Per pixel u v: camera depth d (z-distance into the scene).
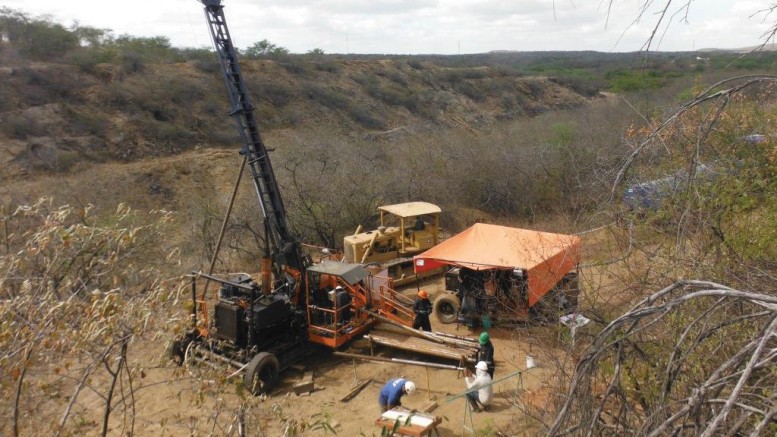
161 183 30.08
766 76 3.44
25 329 5.10
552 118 35.41
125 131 33.62
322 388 11.59
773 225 5.91
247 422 6.24
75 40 39.94
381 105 50.31
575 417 3.29
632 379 4.44
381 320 13.33
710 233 5.56
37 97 32.69
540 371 10.30
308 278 12.66
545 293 11.49
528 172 24.69
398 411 9.09
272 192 12.86
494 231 14.84
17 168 27.67
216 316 11.69
